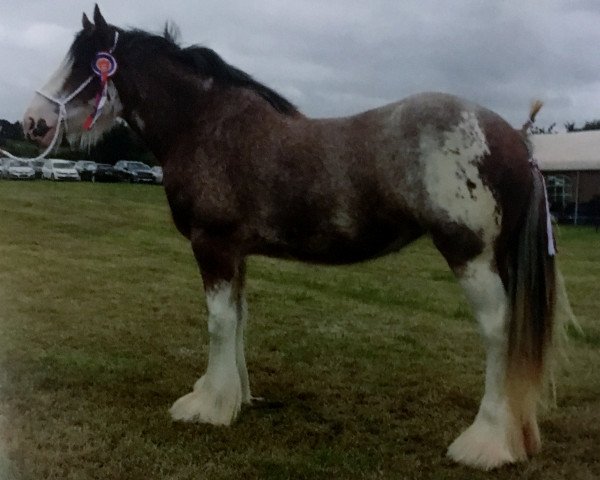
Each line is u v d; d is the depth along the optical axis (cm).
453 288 769
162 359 464
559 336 310
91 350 478
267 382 425
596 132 1661
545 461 308
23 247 945
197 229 345
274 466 302
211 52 352
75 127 366
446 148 291
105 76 357
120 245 1020
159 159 368
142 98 360
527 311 296
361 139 310
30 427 337
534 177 303
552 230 302
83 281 733
